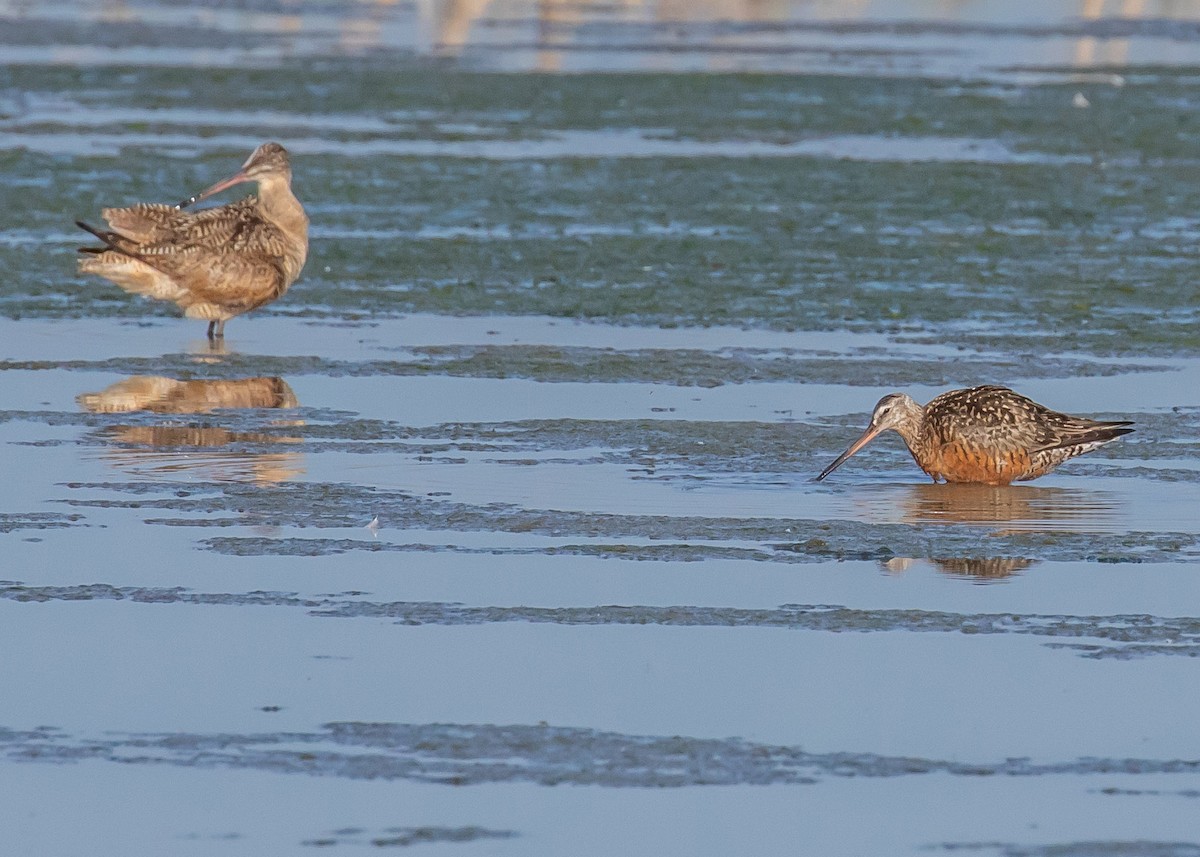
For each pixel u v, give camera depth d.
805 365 19.84
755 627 12.12
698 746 10.36
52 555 13.35
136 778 9.94
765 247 25.91
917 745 10.41
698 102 39.16
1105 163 33.06
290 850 9.20
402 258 24.88
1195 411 18.14
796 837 9.37
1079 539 14.11
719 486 15.50
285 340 20.70
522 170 31.34
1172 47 49.84
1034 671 11.44
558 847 9.24
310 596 12.60
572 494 15.10
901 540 13.99
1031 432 15.70
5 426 17.00
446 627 12.07
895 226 27.52
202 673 11.30
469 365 19.66
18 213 27.12
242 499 14.80
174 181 29.81
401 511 14.51
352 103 38.41
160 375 19.05
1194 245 26.47
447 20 51.84
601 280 23.86
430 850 9.20
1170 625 12.23
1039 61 46.38
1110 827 9.49
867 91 40.66
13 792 9.79
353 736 10.43
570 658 11.57
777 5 57.28
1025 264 25.08
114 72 41.72
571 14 53.81
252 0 54.25
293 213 21.02
